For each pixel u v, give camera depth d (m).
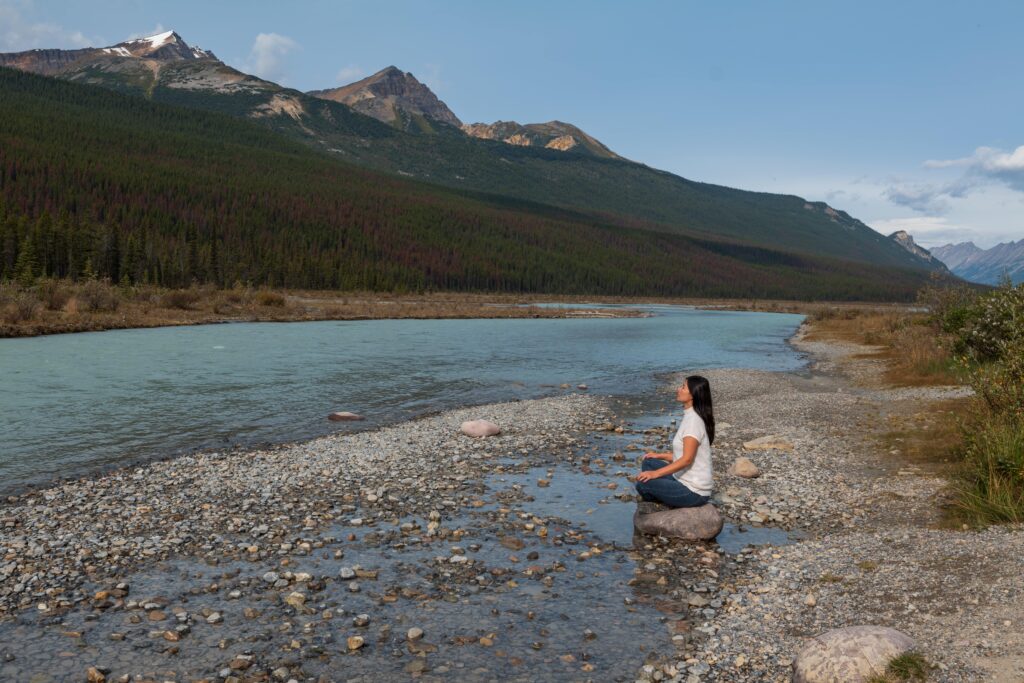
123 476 11.98
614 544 9.09
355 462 13.31
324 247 185.00
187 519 9.74
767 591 7.39
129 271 107.25
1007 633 5.35
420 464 13.38
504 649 6.20
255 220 185.88
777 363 35.03
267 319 56.34
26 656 5.90
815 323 69.94
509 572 8.09
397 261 191.50
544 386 25.58
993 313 23.36
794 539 9.30
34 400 18.89
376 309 75.75
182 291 58.88
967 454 11.15
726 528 9.80
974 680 4.71
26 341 33.28
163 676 5.62
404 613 6.93
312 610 6.96
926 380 24.39
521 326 62.44
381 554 8.60
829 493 11.38
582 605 7.17
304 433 16.23
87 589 7.37
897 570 7.34
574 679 5.66
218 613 6.83
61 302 46.91
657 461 10.30
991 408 12.47
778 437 15.80
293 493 11.15
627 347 43.06
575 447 15.38
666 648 6.21
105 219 149.12
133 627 6.50
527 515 10.28
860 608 6.56
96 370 24.69
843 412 19.52
